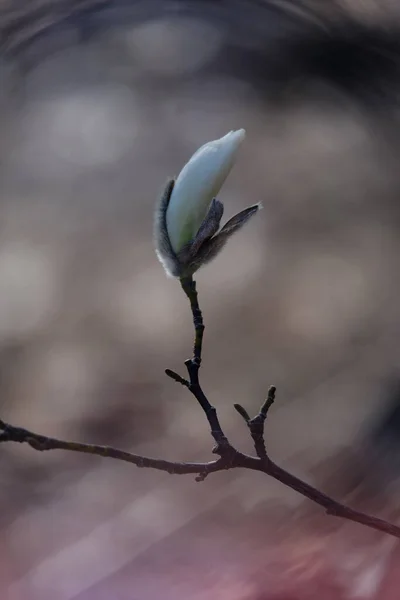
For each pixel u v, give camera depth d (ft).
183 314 6.36
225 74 9.29
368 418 4.37
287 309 6.38
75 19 5.15
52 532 3.89
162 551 3.62
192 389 2.84
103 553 3.68
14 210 8.06
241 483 4.08
